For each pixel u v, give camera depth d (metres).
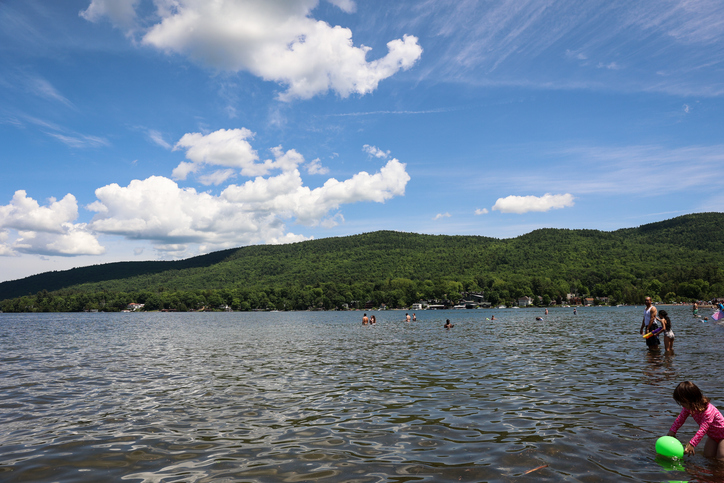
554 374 13.14
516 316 76.44
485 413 8.73
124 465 6.12
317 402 10.04
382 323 54.47
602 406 9.05
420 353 19.75
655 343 18.42
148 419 8.73
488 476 5.49
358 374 14.02
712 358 15.52
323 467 5.92
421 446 6.79
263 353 21.03
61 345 27.58
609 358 16.41
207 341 29.39
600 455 6.21
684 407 6.51
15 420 8.79
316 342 27.20
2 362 18.64
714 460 6.01
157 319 98.62
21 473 5.85
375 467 5.90
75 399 10.77
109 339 32.72
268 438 7.35
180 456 6.48
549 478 5.37
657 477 5.37
